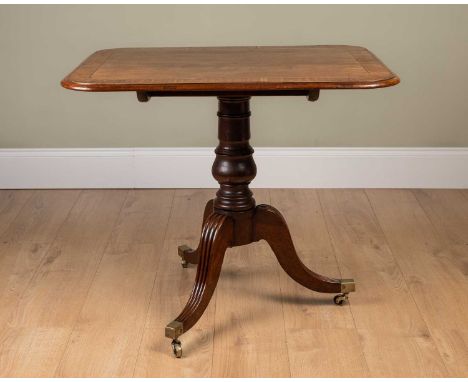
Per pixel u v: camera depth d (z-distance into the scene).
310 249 2.91
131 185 3.56
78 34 3.35
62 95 3.44
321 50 2.49
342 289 2.47
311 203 3.36
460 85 3.41
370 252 2.88
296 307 2.48
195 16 3.33
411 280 2.66
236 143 2.32
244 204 2.37
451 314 2.42
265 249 2.90
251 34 3.35
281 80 2.02
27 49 3.37
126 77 2.07
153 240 3.00
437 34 3.34
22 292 2.59
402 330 2.33
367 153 3.49
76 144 3.52
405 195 3.46
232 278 2.68
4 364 2.18
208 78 2.05
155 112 3.46
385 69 2.14
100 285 2.63
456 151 3.49
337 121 3.46
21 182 3.56
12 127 3.49
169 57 2.39
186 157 3.50
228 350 2.24
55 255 2.88
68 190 3.54
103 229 3.11
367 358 2.19
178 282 2.66
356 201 3.38
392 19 3.32
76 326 2.37
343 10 3.31
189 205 3.35
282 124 3.47
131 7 3.31
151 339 2.30
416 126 3.48
